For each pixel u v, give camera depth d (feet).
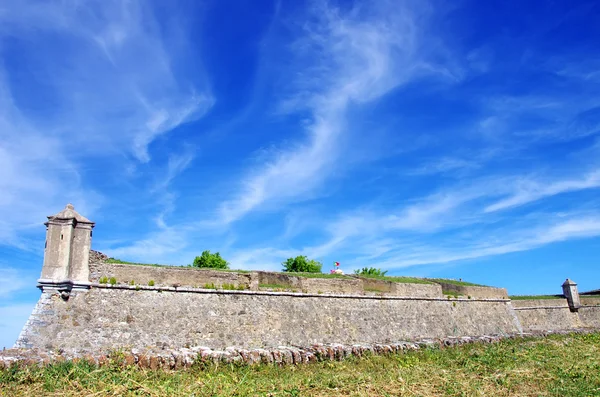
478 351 84.53
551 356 80.64
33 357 50.83
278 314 76.89
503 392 53.01
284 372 59.36
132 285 65.05
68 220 61.62
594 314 155.22
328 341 81.05
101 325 61.05
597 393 53.93
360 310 89.40
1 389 43.21
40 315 57.88
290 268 135.23
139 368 53.26
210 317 69.62
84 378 47.16
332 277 93.50
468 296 116.57
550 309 143.02
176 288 68.23
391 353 78.13
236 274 75.20
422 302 103.09
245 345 71.05
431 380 57.41
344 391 49.80
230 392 46.68
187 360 56.90
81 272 61.46
